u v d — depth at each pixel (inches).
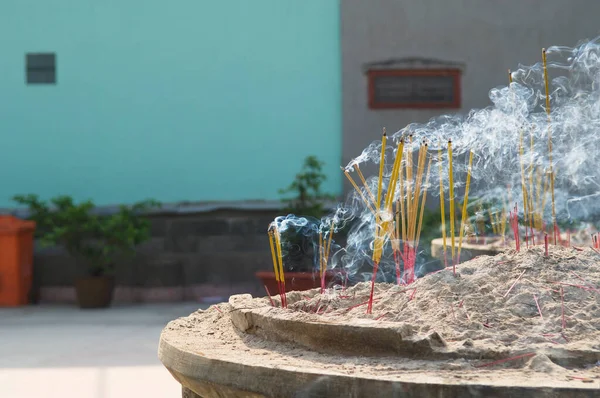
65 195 406.6
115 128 408.8
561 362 80.7
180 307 376.2
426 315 97.5
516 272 104.4
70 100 408.2
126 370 233.8
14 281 381.1
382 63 404.5
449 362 81.7
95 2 408.2
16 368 238.1
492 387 69.8
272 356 87.2
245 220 404.5
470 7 405.7
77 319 339.3
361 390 73.5
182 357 90.1
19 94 407.8
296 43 409.7
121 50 408.8
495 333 89.0
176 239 402.9
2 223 378.3
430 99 406.6
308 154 408.8
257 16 409.1
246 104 410.0
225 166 409.4
